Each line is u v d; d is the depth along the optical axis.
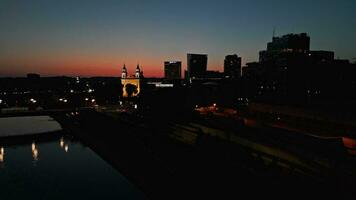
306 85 194.62
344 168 39.31
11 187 68.38
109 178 69.88
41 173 78.19
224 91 173.25
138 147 84.06
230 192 44.75
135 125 112.06
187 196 47.44
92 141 108.44
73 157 93.25
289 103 96.44
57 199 60.56
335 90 166.50
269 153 51.81
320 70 198.00
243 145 59.16
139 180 59.88
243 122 82.19
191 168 57.72
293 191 40.03
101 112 157.62
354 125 64.88
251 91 189.25
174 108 140.38
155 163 66.94
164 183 55.06
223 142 63.81
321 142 51.53
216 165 55.00
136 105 181.25
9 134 136.12
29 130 152.00
